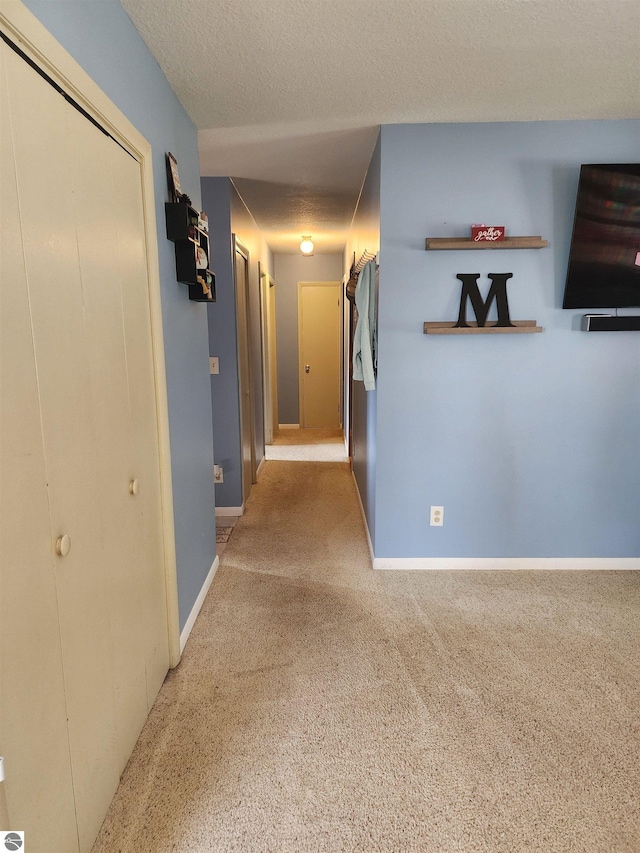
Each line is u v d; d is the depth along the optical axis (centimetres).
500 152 244
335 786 145
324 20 157
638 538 277
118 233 143
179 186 204
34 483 99
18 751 93
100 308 131
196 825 133
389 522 277
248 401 424
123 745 147
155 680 178
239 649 209
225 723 168
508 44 172
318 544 318
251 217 438
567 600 246
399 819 135
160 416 177
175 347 199
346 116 233
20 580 94
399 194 248
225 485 367
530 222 249
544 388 263
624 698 179
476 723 168
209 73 189
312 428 697
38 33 99
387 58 180
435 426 267
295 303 669
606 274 246
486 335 259
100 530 131
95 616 127
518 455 270
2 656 89
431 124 242
